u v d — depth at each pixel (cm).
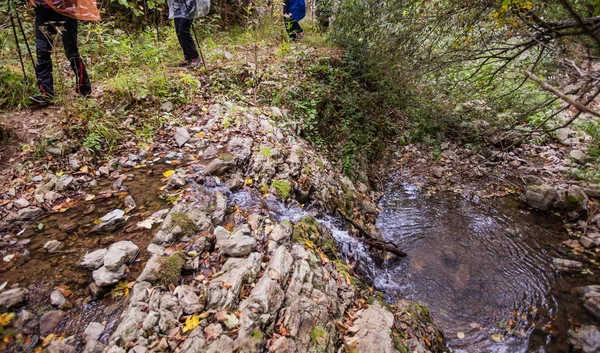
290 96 587
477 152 717
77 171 377
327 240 376
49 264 271
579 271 425
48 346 213
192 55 592
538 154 707
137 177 381
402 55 622
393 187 637
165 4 790
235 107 509
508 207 568
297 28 814
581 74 279
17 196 334
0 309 229
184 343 220
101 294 253
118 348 212
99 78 540
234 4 878
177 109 508
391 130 754
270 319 246
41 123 417
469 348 343
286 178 415
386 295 388
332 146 610
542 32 356
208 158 419
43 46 402
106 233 304
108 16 710
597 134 712
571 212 534
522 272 434
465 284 420
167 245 293
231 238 298
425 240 497
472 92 623
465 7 467
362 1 707
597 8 286
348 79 725
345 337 271
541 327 359
